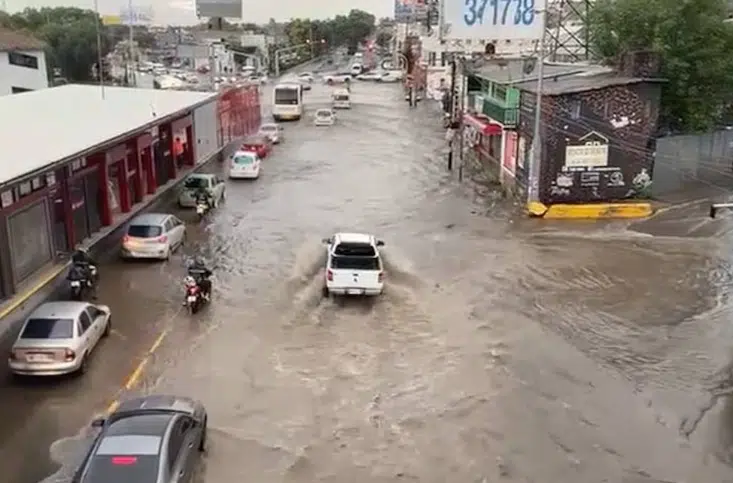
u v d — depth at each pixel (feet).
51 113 103.14
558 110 110.11
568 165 111.86
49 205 79.46
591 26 148.36
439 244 95.66
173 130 128.16
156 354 62.28
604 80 115.65
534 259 89.71
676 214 111.24
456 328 68.80
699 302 76.64
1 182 58.18
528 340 66.49
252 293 76.95
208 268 82.38
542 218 109.19
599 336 67.97
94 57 291.17
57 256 81.66
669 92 129.90
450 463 47.39
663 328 70.08
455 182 134.72
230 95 175.63
